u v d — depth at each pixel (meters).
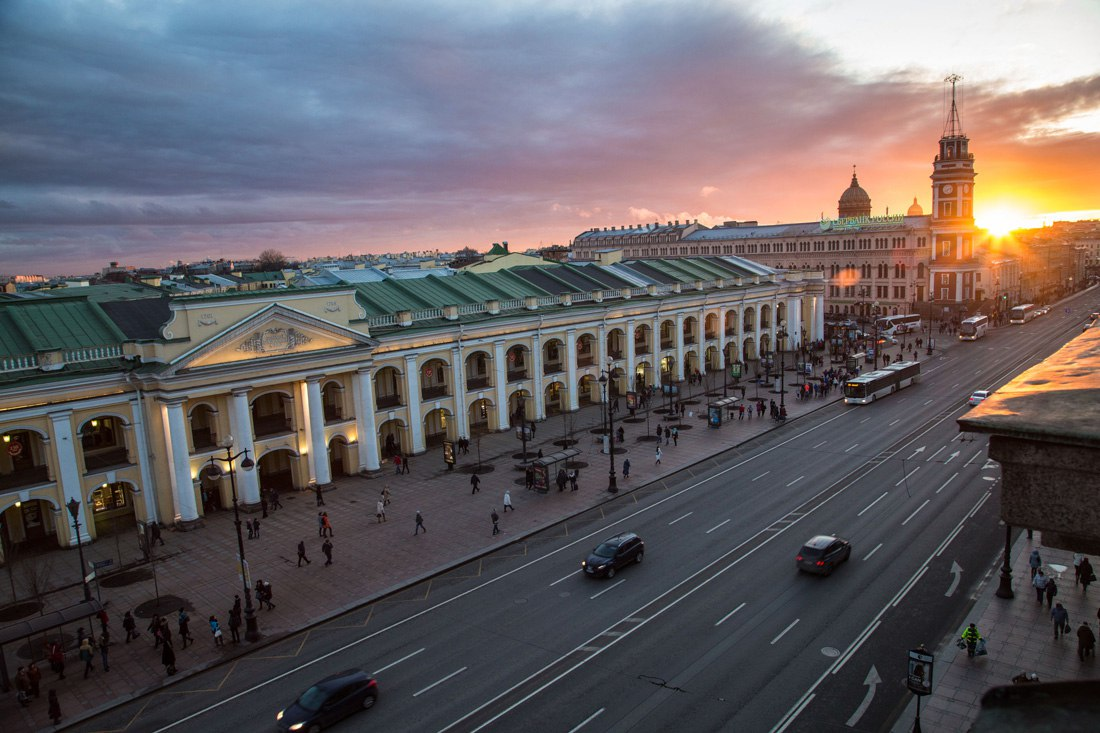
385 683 26.41
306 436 50.22
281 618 32.31
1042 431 5.35
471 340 61.91
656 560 36.09
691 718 23.11
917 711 20.95
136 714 25.77
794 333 103.44
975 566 33.56
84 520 42.31
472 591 33.97
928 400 72.31
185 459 44.28
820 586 32.06
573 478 48.44
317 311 50.59
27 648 31.16
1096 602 29.86
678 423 66.75
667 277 90.75
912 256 133.12
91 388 42.31
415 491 49.72
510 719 23.61
